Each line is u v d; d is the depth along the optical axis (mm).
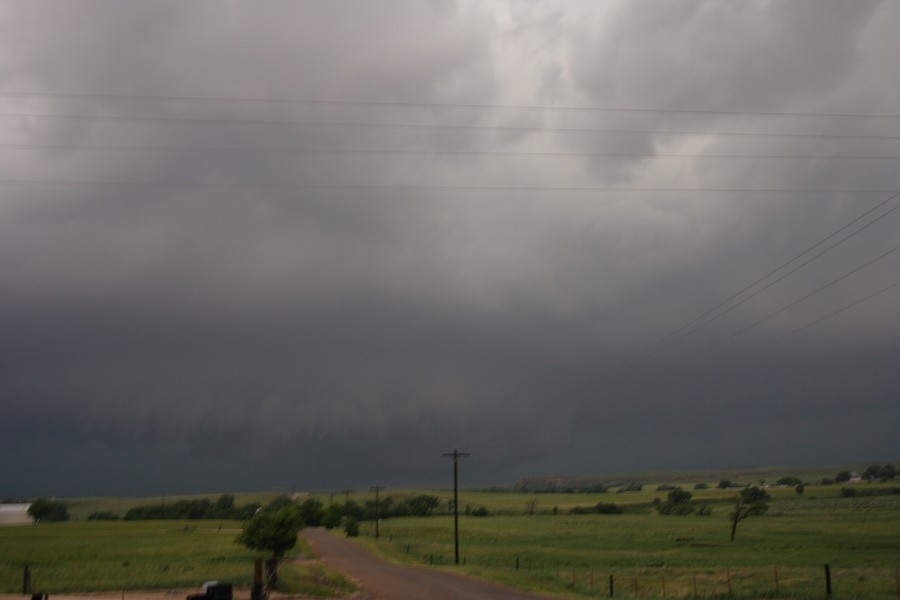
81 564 69562
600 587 51844
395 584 52344
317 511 192625
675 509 185250
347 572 63000
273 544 71500
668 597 44688
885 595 43375
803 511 162500
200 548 93188
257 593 34000
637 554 87188
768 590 46094
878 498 192625
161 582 49188
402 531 146250
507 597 43938
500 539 118312
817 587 48562
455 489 78812
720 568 68875
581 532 131250
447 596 44531
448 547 103250
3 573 59250
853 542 97000
